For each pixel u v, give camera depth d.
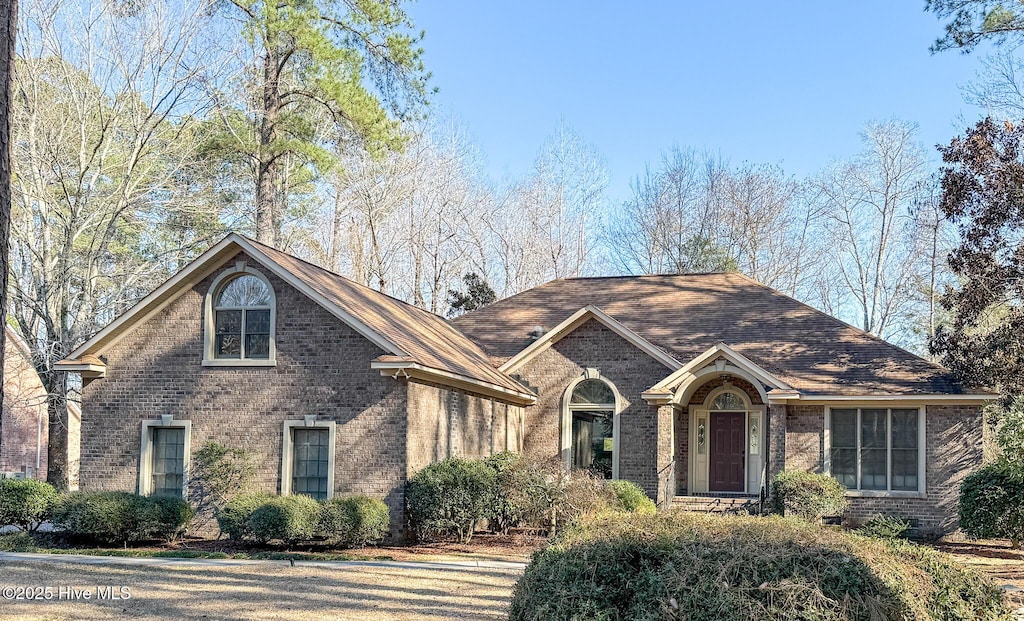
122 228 35.06
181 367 22.11
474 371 23.95
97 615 12.27
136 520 19.39
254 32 32.56
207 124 33.50
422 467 21.42
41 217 29.16
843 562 8.35
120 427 22.20
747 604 8.09
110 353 22.48
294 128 35.47
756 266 52.56
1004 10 25.78
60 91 29.00
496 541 21.20
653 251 53.66
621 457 26.09
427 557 18.61
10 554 18.16
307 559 18.00
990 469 21.14
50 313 28.50
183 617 12.18
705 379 25.69
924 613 8.42
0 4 8.84
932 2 26.66
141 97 29.48
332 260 47.94
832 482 23.22
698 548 8.68
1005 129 25.41
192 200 34.47
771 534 8.88
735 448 26.31
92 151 29.81
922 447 23.67
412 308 28.45
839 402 24.08
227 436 21.70
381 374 20.92
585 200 55.94
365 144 34.94
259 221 35.22
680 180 54.16
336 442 21.12
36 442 40.25
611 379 26.52
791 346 26.64
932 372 24.70
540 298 31.66
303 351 21.59
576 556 9.11
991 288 24.91
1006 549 21.86
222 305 22.23
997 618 8.98
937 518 23.42
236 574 15.81
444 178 52.00
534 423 27.03
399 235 50.47
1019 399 22.09
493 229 54.34
